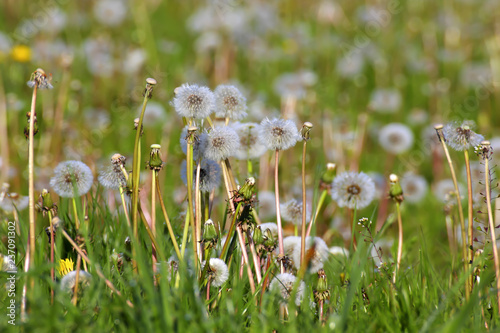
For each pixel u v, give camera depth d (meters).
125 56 14.04
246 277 4.54
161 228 5.23
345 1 19.89
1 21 14.93
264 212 6.74
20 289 4.09
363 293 4.54
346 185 5.09
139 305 3.65
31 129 4.02
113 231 5.21
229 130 4.39
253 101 12.83
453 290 3.95
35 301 3.68
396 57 16.38
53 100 11.30
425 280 4.80
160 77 11.73
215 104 4.43
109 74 12.98
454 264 5.43
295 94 11.79
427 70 15.70
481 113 13.72
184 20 17.53
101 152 10.07
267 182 7.93
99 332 3.53
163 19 17.61
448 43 17.52
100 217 5.66
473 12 19.50
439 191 8.69
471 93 14.85
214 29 15.16
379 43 17.23
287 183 8.95
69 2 16.89
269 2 19.23
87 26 16.45
